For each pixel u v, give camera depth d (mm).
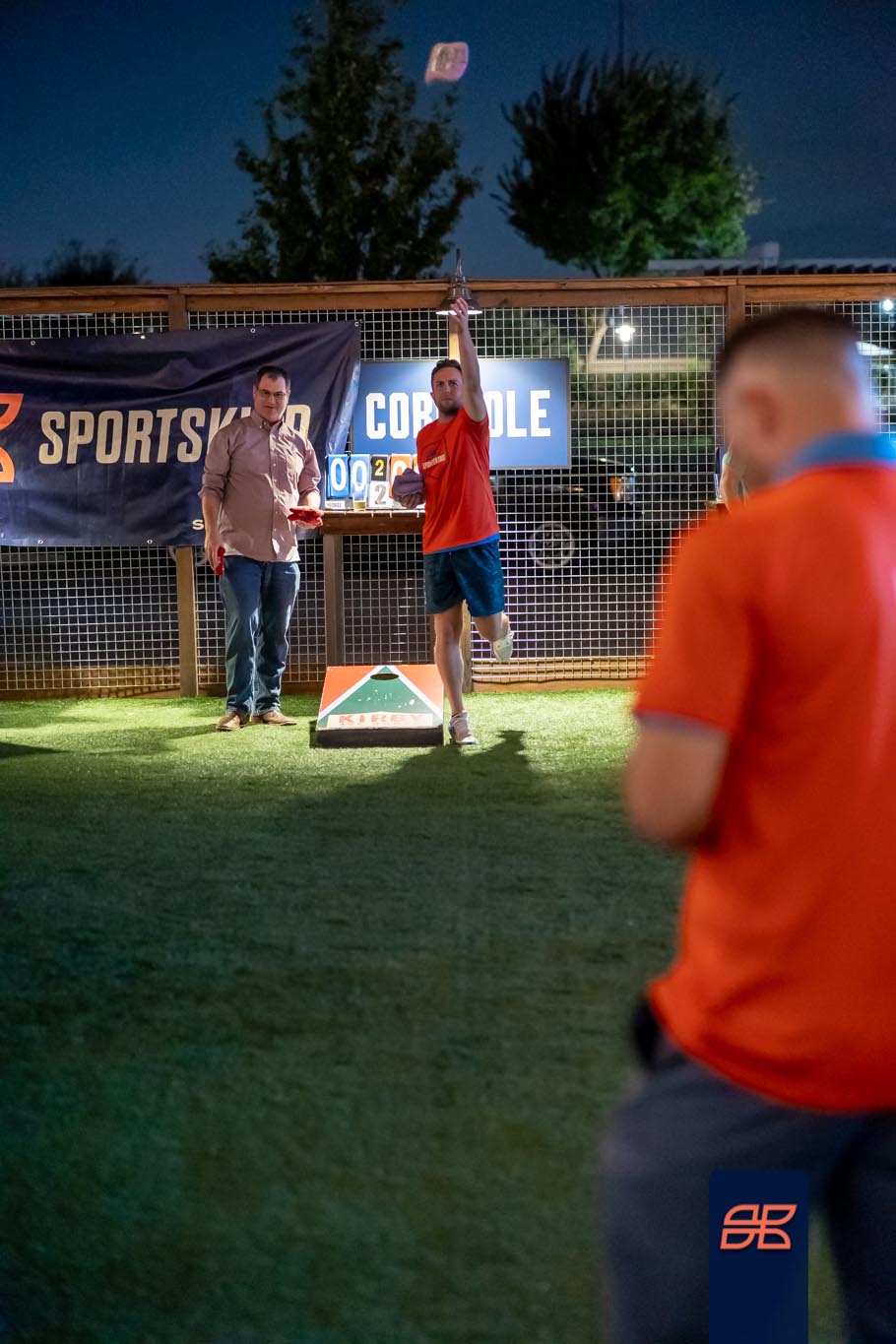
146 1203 2373
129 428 8703
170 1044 3066
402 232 23906
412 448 8773
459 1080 2846
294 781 6082
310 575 9070
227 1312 2053
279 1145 2576
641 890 4246
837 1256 1452
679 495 8820
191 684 9062
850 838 1293
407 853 4750
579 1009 3242
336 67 23297
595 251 31984
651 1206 1378
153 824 5250
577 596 8875
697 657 1299
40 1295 2104
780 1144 1331
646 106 31281
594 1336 1976
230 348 8656
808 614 1288
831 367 1423
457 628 6953
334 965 3580
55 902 4191
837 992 1297
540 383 8664
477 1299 2076
